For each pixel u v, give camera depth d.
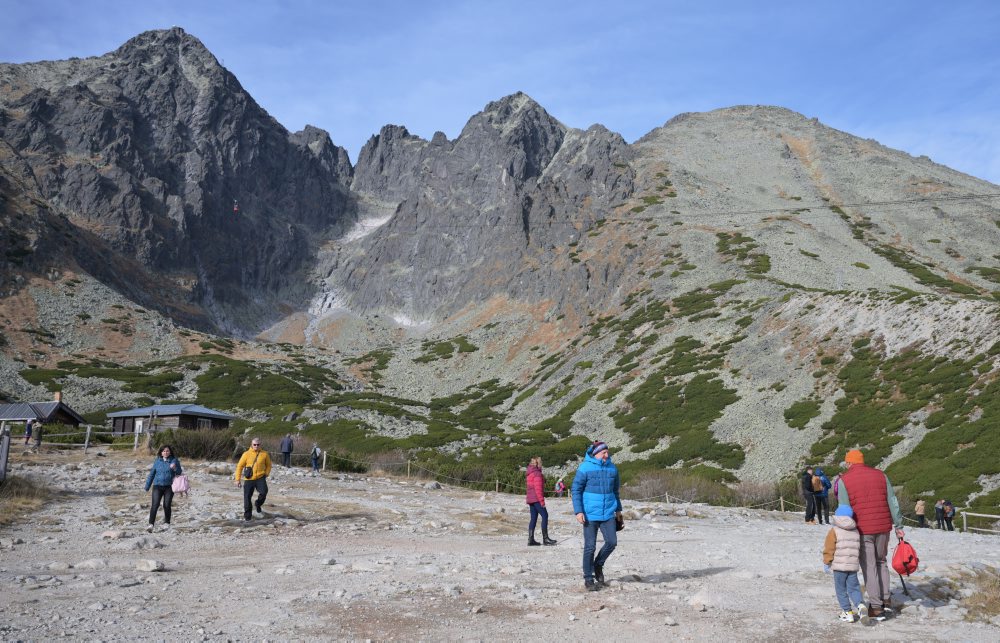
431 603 8.98
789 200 177.38
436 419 98.19
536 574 11.59
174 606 8.69
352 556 13.41
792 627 8.03
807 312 84.44
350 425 86.81
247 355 147.62
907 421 52.28
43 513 18.42
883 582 8.74
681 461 59.81
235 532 16.84
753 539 18.47
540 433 78.38
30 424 41.16
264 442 43.88
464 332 155.62
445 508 24.20
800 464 52.72
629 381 87.50
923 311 70.12
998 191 183.50
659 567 12.62
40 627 7.36
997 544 18.92
